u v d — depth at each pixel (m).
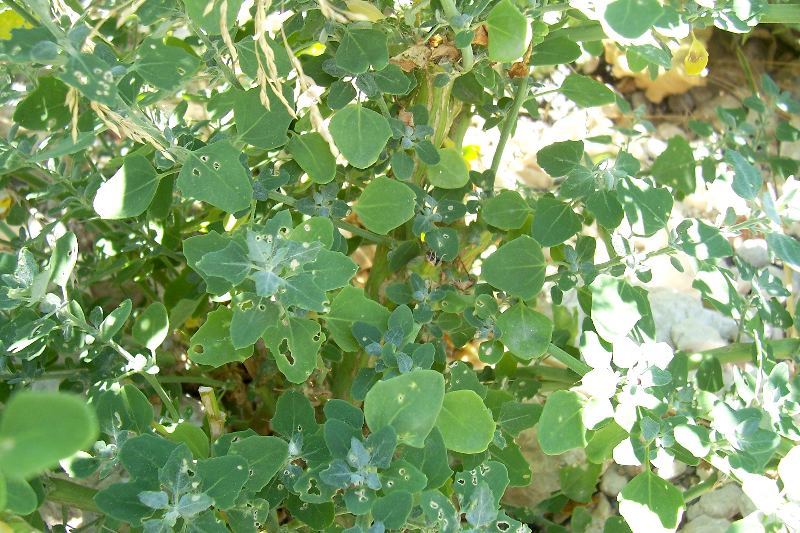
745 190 0.45
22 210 0.58
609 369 0.45
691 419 0.45
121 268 0.58
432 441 0.43
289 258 0.41
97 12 0.54
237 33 0.52
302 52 0.56
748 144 0.64
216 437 0.50
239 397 0.58
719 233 0.47
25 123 0.48
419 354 0.45
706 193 0.73
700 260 0.50
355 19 0.47
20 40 0.38
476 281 0.55
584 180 0.49
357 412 0.42
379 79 0.48
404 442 0.41
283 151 0.56
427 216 0.52
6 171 0.50
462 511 0.42
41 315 0.48
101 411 0.44
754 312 0.56
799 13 0.51
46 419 0.24
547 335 0.49
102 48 0.42
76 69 0.38
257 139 0.47
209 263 0.41
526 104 0.56
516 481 0.50
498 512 0.42
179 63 0.42
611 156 0.74
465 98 0.54
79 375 0.49
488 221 0.51
